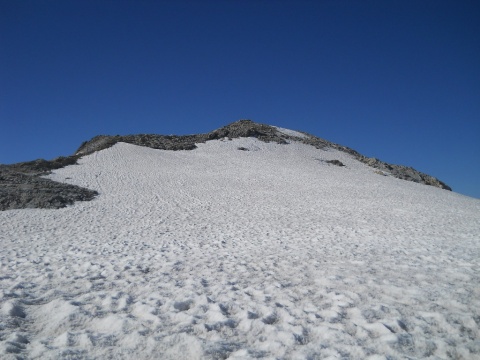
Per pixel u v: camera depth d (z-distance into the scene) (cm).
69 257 1155
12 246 1423
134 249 1302
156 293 725
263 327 546
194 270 954
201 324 551
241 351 466
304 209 2375
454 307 622
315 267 952
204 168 4275
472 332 525
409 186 4091
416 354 458
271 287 762
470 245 1299
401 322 549
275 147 5797
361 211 2289
